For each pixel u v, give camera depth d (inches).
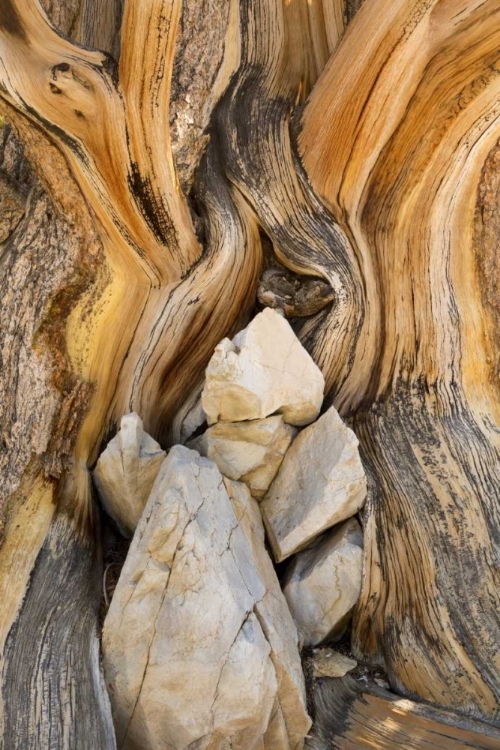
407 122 166.2
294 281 187.6
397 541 162.1
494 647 151.5
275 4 196.9
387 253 176.7
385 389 176.4
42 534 155.6
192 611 135.1
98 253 170.2
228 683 131.6
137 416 165.0
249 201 184.4
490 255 176.4
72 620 143.9
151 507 146.3
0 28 147.9
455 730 143.3
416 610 158.1
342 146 174.9
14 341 162.4
